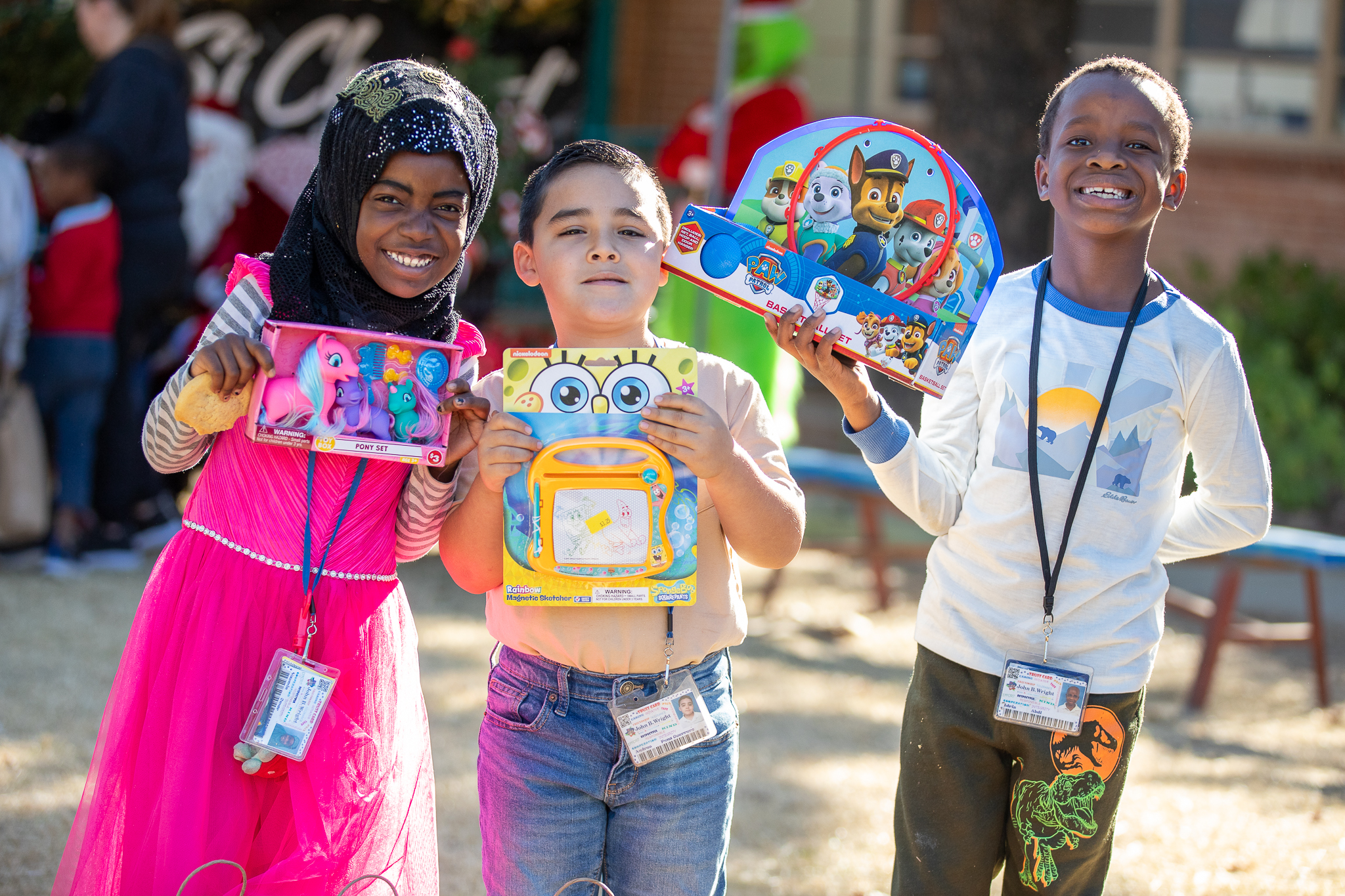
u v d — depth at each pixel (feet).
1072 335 7.71
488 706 7.31
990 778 7.79
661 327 19.62
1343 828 11.98
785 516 7.14
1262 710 16.07
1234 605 15.92
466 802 11.50
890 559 21.11
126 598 17.11
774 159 7.13
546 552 6.64
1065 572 7.60
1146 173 7.49
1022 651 7.63
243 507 7.08
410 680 7.59
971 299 7.26
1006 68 23.91
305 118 28.84
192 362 6.68
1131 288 7.79
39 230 17.88
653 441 6.68
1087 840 7.54
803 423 31.32
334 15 28.76
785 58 22.54
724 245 7.09
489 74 21.47
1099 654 7.54
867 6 36.91
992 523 7.73
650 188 7.02
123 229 18.31
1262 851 11.33
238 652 6.96
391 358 6.89
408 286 7.06
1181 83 34.12
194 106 22.58
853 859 10.93
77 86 24.13
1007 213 23.97
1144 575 7.66
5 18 23.82
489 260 22.27
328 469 7.14
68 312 17.46
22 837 10.11
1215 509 7.97
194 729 6.79
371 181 6.87
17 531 17.97
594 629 6.93
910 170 7.21
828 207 7.16
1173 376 7.62
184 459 7.33
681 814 6.98
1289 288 29.01
